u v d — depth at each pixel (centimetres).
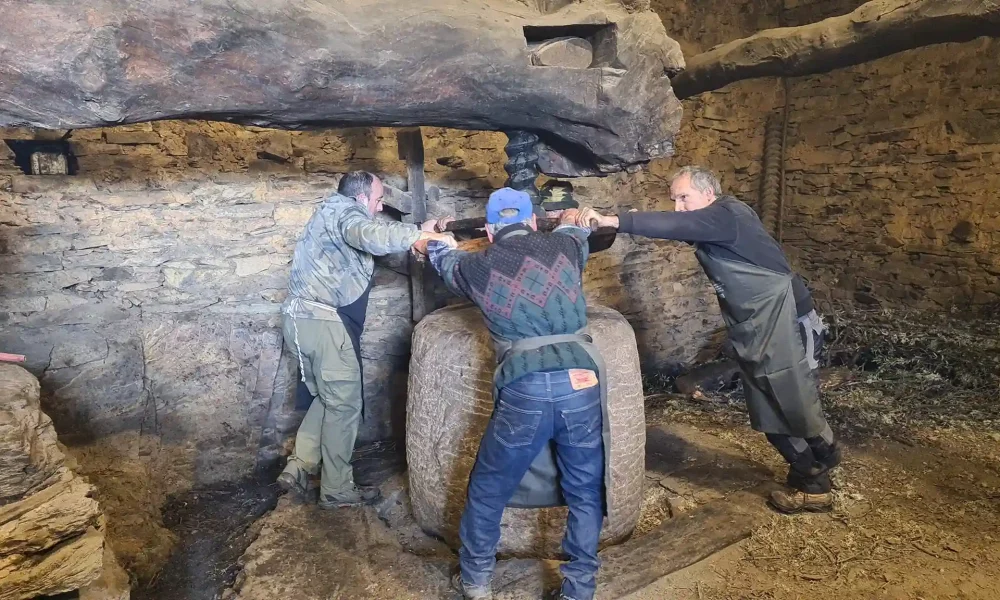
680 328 581
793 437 284
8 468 177
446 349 267
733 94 623
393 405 420
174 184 348
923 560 261
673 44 253
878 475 336
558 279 204
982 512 298
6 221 313
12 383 203
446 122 249
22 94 167
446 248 227
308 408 336
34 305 323
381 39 202
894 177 592
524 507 245
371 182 306
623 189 519
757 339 272
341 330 307
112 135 335
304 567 266
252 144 369
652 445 388
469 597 232
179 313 360
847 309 628
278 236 377
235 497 356
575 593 217
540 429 202
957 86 548
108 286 340
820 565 259
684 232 251
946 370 482
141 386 351
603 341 263
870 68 598
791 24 638
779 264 269
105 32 165
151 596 275
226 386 372
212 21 176
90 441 337
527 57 232
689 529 284
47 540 184
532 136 286
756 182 668
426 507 283
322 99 208
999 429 395
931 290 576
